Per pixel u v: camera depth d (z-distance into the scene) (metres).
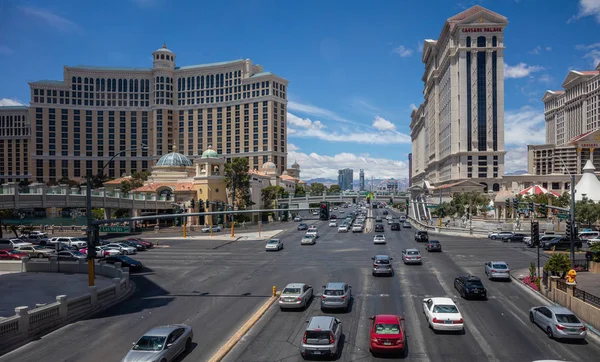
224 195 109.50
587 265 40.00
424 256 51.62
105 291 30.72
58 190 60.50
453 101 149.88
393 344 20.27
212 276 41.22
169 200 101.94
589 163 100.19
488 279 38.09
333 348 19.89
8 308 28.48
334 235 80.19
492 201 125.31
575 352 20.83
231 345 21.80
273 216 129.50
